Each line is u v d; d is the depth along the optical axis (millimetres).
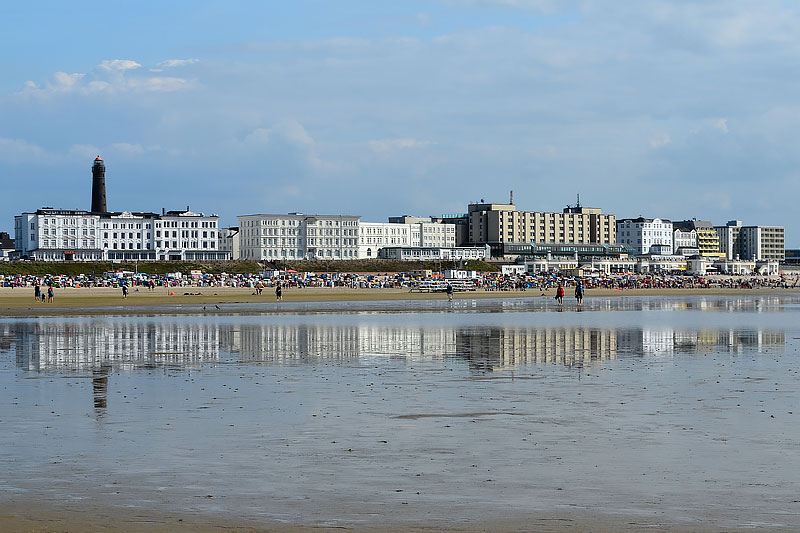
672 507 17594
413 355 47969
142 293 186250
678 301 148500
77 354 48594
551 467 20859
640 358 46000
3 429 25406
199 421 26734
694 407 29203
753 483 19359
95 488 19016
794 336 62062
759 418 27062
